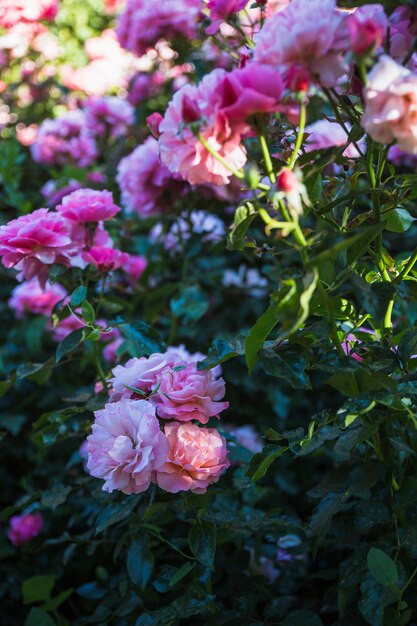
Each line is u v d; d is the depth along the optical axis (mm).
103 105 1903
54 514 1374
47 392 1645
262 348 869
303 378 844
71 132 1962
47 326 1663
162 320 1546
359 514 949
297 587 1107
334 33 759
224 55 1655
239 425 1525
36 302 1544
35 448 1607
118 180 1471
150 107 2064
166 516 1018
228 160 828
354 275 837
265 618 977
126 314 1522
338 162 902
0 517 1093
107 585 1146
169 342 1427
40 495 1092
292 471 1424
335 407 1523
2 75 2537
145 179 1396
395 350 895
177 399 897
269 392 1473
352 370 842
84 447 1157
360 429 886
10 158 1801
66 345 1021
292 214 788
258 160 933
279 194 758
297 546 1064
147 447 868
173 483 881
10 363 1704
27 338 1674
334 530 1023
